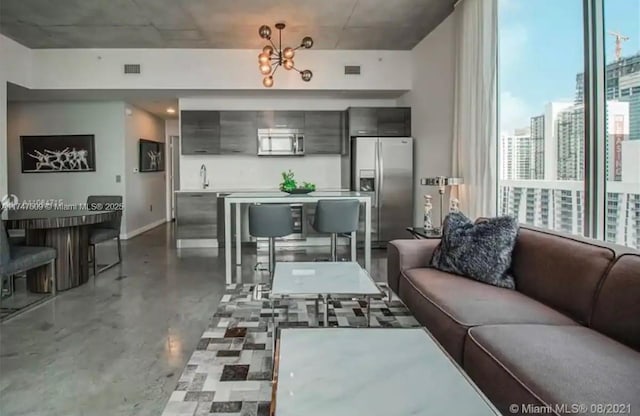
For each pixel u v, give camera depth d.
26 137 7.18
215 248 6.45
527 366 1.49
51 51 6.00
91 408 2.05
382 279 4.40
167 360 2.56
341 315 3.33
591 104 2.86
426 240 3.27
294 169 7.16
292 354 1.62
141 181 8.04
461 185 4.49
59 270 4.06
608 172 2.80
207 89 6.18
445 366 1.53
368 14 4.91
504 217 2.75
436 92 5.44
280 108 6.98
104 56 6.04
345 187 6.82
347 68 6.27
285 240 6.65
